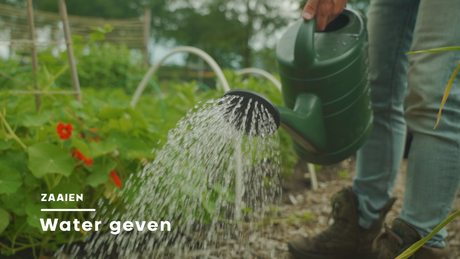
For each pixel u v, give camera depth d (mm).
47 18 6254
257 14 16953
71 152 1384
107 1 18688
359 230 1198
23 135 1497
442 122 886
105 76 6219
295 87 971
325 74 918
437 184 892
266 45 17703
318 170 2654
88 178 1332
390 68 1173
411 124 958
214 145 860
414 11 1126
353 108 986
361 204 1189
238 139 861
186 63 20891
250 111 771
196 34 20109
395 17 1143
